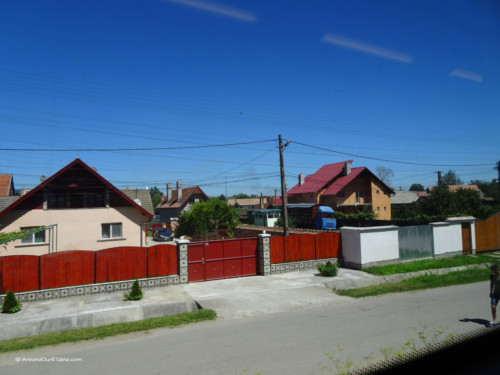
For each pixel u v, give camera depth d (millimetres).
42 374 6707
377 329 8602
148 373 6520
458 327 8492
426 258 19609
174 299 12336
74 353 7789
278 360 6840
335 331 8578
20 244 21250
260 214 53562
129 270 14227
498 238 23094
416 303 11352
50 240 21938
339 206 51156
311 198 53906
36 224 21844
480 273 16781
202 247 15711
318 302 12008
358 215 44750
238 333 8781
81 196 23094
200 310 11133
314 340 7953
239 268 16438
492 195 59125
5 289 12266
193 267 15453
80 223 22797
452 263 18547
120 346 8133
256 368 6496
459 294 12617
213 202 36062
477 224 22375
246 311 11086
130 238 23906
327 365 6445
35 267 12758
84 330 9562
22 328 9586
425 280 15273
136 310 11148
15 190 50125
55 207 22438
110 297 12766
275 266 16828
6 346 8383
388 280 15703
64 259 13234
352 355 6887
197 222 35406
